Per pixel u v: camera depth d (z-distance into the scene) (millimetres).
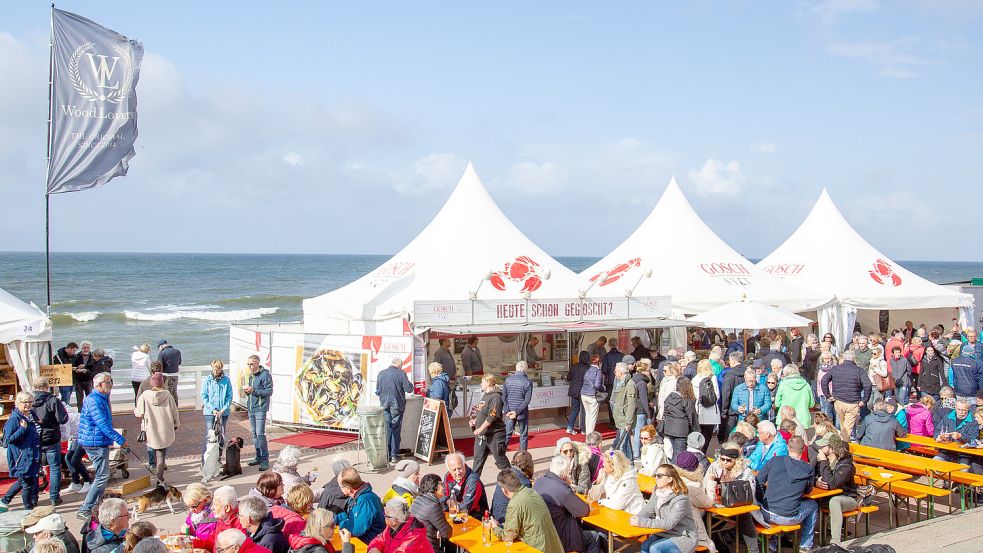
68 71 12523
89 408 9242
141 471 11531
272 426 14766
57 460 9695
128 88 12797
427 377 13305
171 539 6730
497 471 11383
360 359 13711
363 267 147750
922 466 9406
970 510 9258
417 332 13125
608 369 13922
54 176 12430
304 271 129875
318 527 6129
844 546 7891
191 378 21047
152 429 10297
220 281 99938
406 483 7711
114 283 91312
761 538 7996
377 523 7098
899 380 15523
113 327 47469
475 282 15039
